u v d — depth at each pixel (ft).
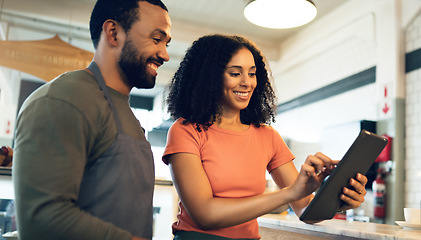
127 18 4.23
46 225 3.28
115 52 4.28
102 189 3.79
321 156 4.66
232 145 5.09
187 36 21.91
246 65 5.22
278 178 5.68
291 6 11.05
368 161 4.69
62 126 3.51
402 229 5.67
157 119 34.22
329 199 4.57
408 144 15.81
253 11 11.33
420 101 15.47
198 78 5.37
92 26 4.44
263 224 7.39
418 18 15.93
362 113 18.06
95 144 3.84
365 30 18.01
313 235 5.90
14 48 15.51
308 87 22.36
